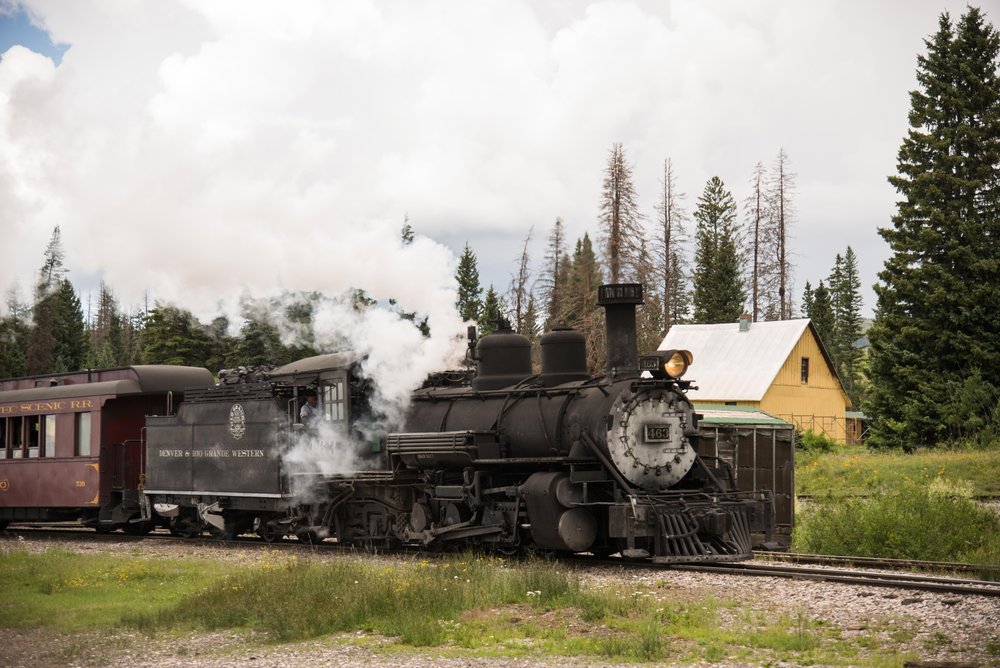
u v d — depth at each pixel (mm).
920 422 37844
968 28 40656
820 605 11070
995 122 39562
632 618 10781
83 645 10562
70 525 27141
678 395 15312
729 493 15484
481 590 12016
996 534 17172
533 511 14836
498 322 17000
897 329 39500
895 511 18109
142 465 23172
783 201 61312
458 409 16750
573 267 55219
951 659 8789
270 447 18984
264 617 11383
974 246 39031
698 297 62719
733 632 10094
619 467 14508
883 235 40219
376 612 11359
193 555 17750
